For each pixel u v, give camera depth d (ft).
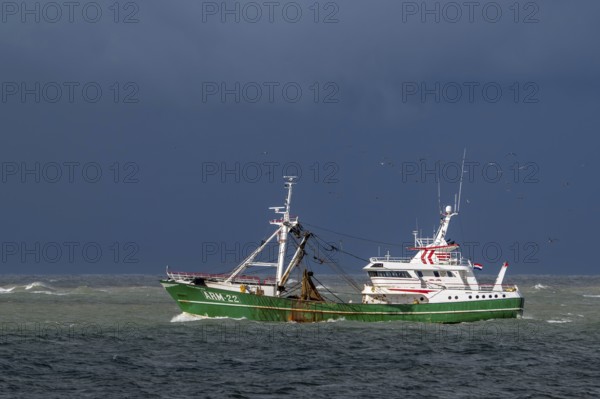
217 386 622.54
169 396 590.96
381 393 607.37
